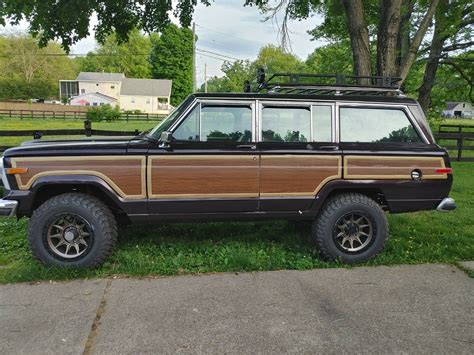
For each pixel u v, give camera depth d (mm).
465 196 7840
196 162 4125
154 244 4793
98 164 4004
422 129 4543
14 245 4754
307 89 4602
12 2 7699
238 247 4738
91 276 3957
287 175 4273
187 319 3172
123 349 2770
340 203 4340
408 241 5004
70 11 8180
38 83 65750
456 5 8961
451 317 3250
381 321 3178
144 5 9086
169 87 71438
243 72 60438
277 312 3301
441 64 15719
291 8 9484
